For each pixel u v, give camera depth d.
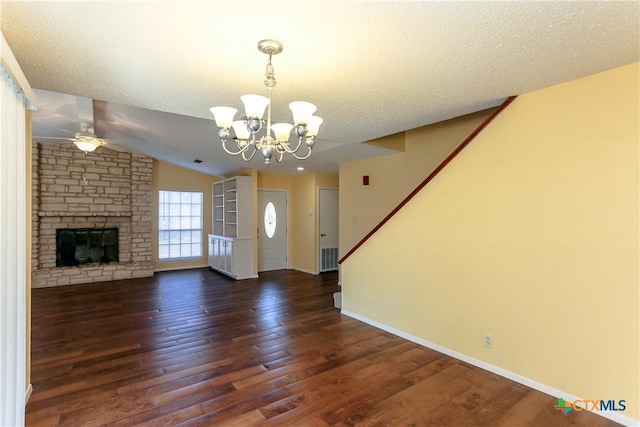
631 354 2.11
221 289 5.75
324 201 7.32
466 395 2.45
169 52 1.87
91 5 1.44
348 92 2.48
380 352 3.19
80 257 6.64
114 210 6.83
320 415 2.21
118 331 3.72
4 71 1.44
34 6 1.43
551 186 2.46
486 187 2.85
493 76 2.23
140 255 6.98
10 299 1.57
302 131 2.03
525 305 2.60
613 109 2.17
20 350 1.74
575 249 2.34
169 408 2.27
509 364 2.69
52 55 1.90
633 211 2.10
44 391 2.47
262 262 7.44
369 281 4.01
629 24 1.60
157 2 1.42
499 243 2.76
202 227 8.06
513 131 2.66
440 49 1.84
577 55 1.94
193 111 2.94
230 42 1.76
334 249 7.48
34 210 6.09
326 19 1.55
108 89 2.43
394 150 4.63
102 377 2.68
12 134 1.57
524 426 2.11
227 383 2.60
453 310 3.10
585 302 2.30
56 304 4.81
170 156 6.66
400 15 1.52
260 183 7.34
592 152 2.26
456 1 1.42
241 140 2.29
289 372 2.79
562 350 2.40
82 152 6.54
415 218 3.46
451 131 4.11
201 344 3.37
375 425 2.11
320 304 4.84
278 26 1.62
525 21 1.58
